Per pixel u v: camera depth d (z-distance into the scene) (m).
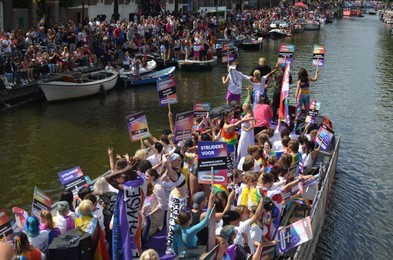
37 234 8.98
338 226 16.28
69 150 22.48
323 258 14.36
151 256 7.06
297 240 9.45
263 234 9.90
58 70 32.91
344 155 23.03
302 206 13.22
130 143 23.69
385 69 46.12
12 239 9.26
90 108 29.91
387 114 30.62
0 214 9.16
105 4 55.16
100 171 20.31
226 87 37.16
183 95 34.34
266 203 9.94
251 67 46.19
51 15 46.59
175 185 9.95
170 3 69.19
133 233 9.32
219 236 8.53
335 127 27.67
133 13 59.97
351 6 147.12
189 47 44.66
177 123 13.50
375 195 18.81
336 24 100.31
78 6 50.16
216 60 46.16
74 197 11.54
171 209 10.11
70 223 9.39
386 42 68.00
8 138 23.81
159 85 14.85
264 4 102.44
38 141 23.53
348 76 42.22
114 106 30.59
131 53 42.19
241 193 10.27
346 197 18.53
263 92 17.83
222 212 9.56
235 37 59.62
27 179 19.28
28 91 29.80
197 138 13.28
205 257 7.52
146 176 10.52
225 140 13.28
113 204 10.15
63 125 26.17
